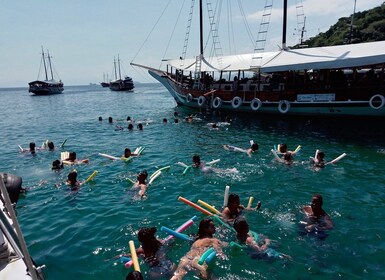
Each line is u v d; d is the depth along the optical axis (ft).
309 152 46.85
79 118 103.30
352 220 24.75
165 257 19.57
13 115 121.60
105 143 58.90
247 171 37.52
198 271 18.06
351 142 52.06
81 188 33.45
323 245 21.07
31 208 28.63
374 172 36.55
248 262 19.16
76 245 21.95
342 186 32.30
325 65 64.59
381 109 63.41
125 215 26.50
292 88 75.82
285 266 18.85
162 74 118.42
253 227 23.76
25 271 11.06
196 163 39.24
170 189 32.30
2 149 56.80
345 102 67.21
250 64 81.82
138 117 98.63
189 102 102.27
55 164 40.83
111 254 20.74
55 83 307.78
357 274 18.08
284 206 27.55
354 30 217.77
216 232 22.75
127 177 36.88
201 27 105.19
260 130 66.08
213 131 67.00
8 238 12.60
